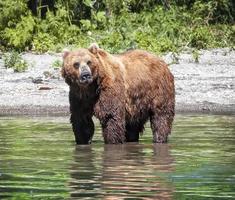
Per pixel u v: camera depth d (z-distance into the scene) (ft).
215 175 56.65
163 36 170.19
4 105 106.42
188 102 109.50
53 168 59.98
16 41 164.04
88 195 49.34
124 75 74.28
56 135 81.25
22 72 134.00
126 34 164.14
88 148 71.92
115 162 63.52
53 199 48.01
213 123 92.07
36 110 104.32
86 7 185.26
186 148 71.97
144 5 191.83
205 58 155.63
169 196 49.14
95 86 72.33
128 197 48.83
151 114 77.25
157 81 76.84
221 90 118.11
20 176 56.18
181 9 194.18
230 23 199.82
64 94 114.11
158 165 61.77
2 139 77.82
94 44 72.43
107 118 73.31
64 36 169.78
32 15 176.14
